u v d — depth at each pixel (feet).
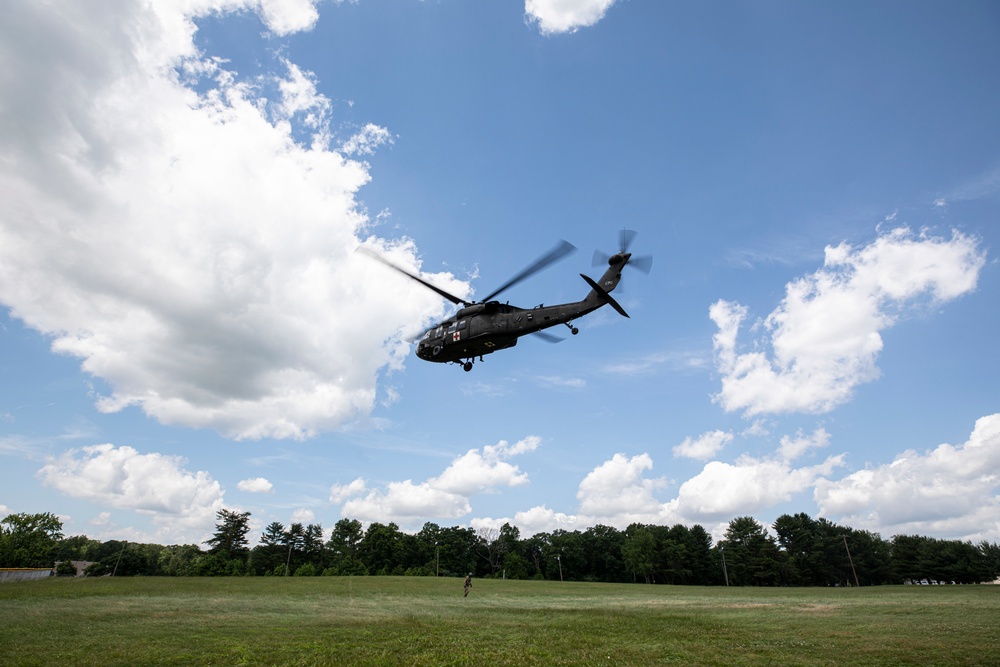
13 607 87.10
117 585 143.33
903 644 58.70
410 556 403.54
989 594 168.04
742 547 384.27
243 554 374.63
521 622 82.28
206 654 50.90
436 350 94.38
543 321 85.35
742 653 54.39
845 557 377.91
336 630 69.77
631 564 395.75
